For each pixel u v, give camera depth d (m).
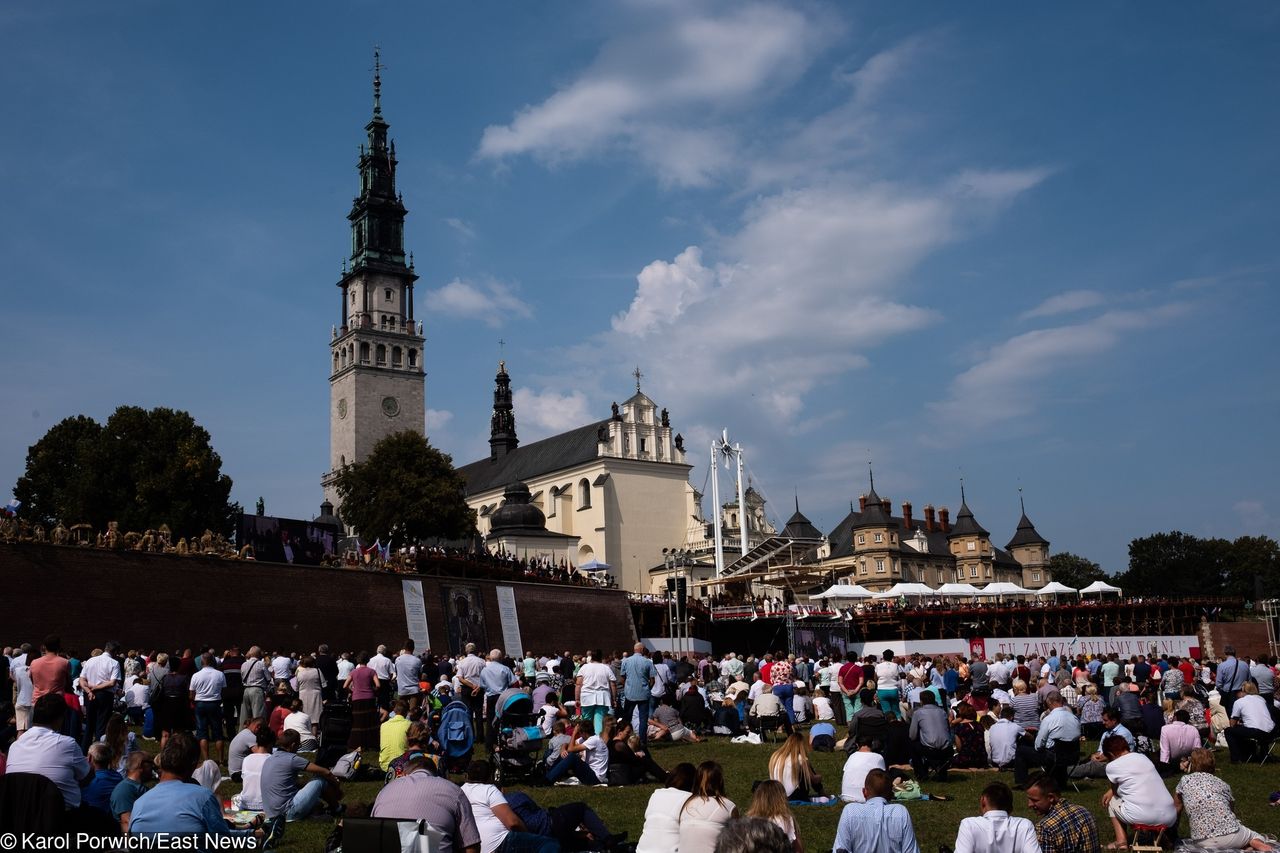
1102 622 112.38
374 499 111.62
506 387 172.75
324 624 58.31
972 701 37.22
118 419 98.12
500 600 69.25
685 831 15.48
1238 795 25.38
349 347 165.88
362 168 173.50
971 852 15.19
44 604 47.53
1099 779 27.83
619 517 135.25
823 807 22.44
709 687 48.88
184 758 14.30
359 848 13.44
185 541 53.84
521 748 26.38
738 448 112.75
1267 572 186.25
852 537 168.88
